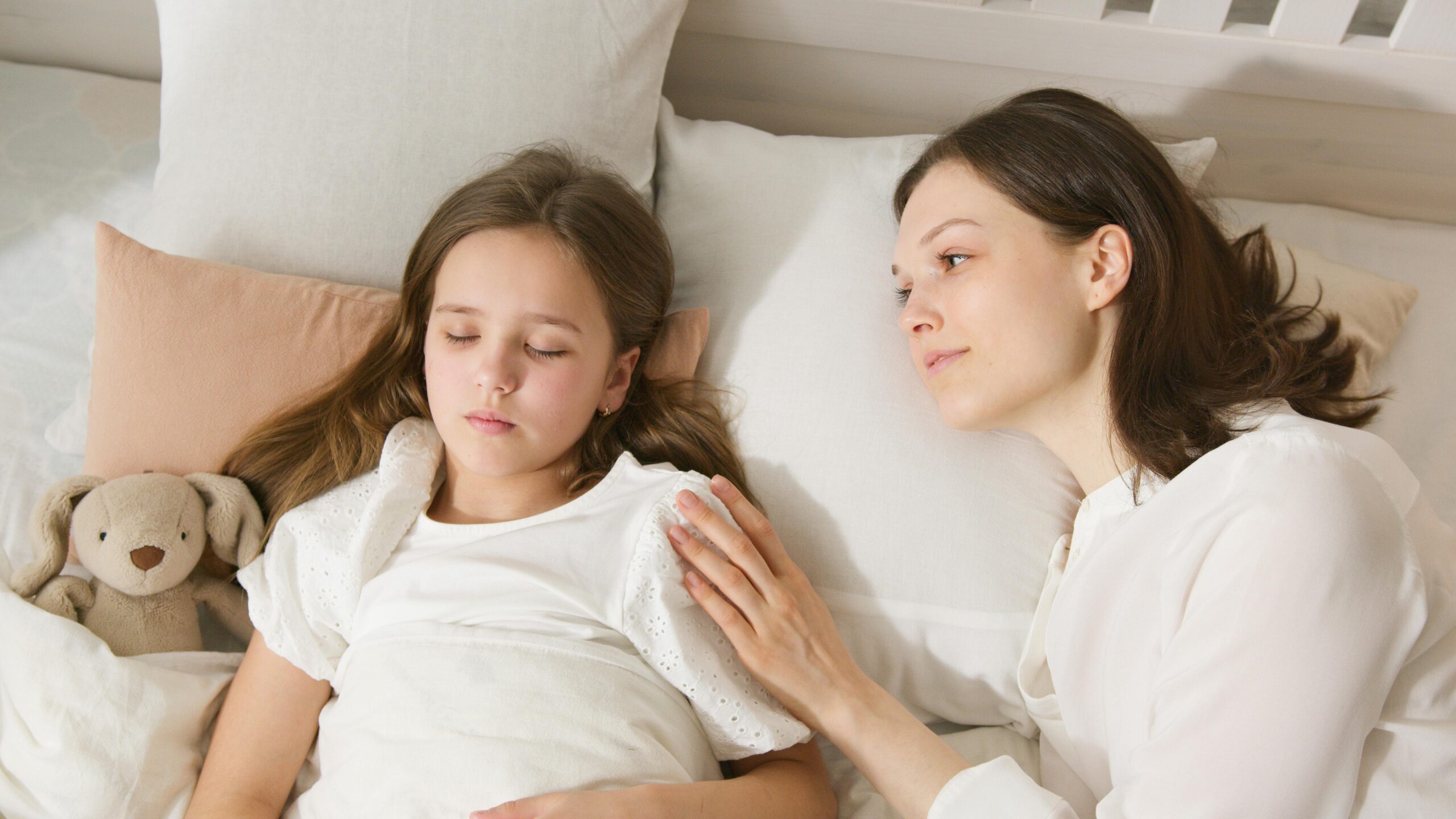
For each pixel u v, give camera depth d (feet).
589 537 3.01
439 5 3.59
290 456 3.27
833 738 2.91
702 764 2.93
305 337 3.34
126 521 2.96
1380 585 2.40
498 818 2.44
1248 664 2.40
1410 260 4.36
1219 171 4.69
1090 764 3.02
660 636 2.88
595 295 3.13
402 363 3.40
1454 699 2.57
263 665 3.07
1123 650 2.80
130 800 2.82
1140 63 4.29
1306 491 2.49
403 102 3.57
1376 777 2.53
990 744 3.32
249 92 3.56
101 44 4.97
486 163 3.62
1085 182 2.92
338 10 3.57
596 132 3.77
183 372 3.25
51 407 3.88
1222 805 2.35
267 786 2.93
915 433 3.32
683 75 4.71
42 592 3.05
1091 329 2.96
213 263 3.35
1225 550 2.56
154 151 4.68
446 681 2.74
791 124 4.84
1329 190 4.70
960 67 4.50
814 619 2.98
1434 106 4.27
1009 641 3.23
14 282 4.20
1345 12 3.99
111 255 3.26
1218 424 2.84
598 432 3.41
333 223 3.55
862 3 4.28
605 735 2.68
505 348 2.95
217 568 3.35
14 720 2.86
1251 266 3.64
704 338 3.55
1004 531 3.26
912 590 3.24
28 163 4.54
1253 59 4.20
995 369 2.93
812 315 3.50
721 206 3.83
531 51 3.63
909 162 3.77
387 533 3.14
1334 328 3.53
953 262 3.03
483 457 3.00
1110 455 3.02
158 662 3.05
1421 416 3.85
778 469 3.36
